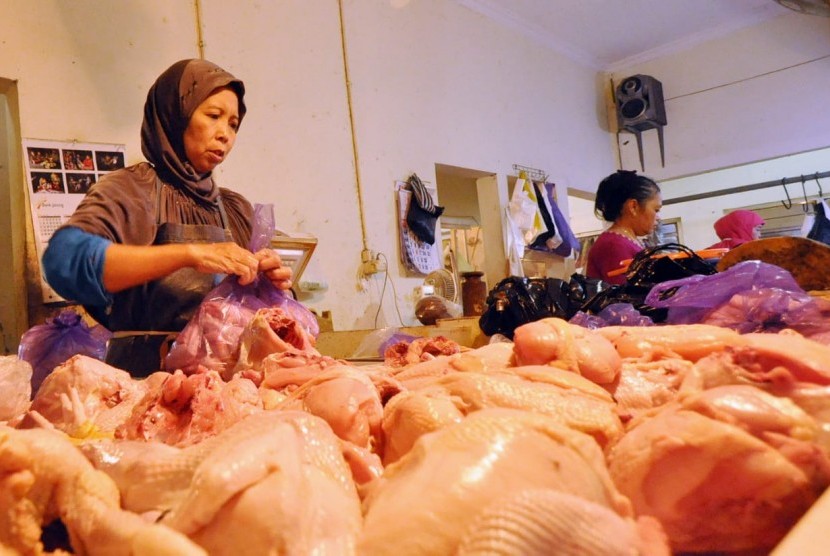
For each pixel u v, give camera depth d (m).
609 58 7.16
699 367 0.64
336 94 4.25
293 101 3.97
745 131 6.57
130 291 1.90
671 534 0.53
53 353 1.88
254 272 1.62
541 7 5.83
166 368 1.52
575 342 0.86
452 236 6.32
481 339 2.62
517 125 5.90
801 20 6.25
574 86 6.82
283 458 0.50
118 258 1.72
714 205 7.80
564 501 0.42
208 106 2.15
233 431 0.61
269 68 3.87
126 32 3.21
